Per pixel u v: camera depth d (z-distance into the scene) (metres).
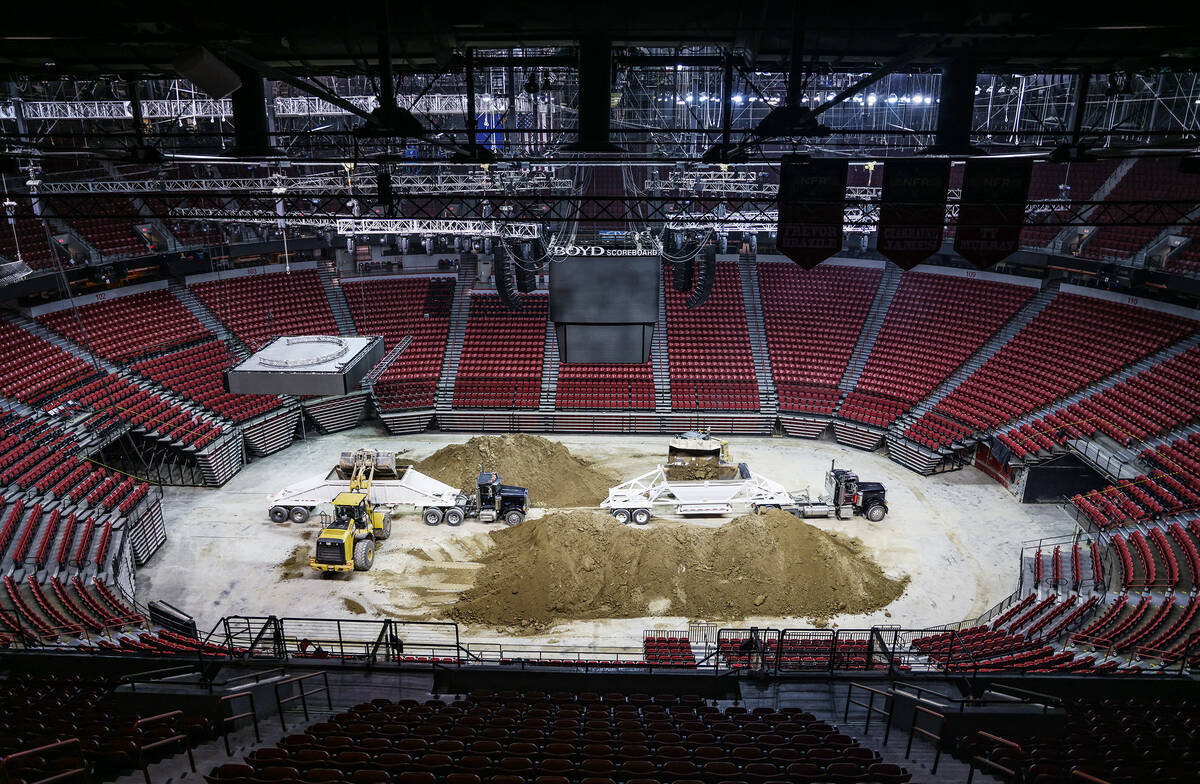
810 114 13.69
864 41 13.73
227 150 16.97
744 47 15.03
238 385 31.09
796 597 25.77
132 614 22.39
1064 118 41.34
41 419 32.56
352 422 43.47
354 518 27.58
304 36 13.20
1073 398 36.62
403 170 39.94
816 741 13.07
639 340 27.00
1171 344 36.38
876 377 43.31
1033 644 20.94
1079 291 42.12
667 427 42.50
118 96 38.28
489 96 36.72
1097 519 29.61
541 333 47.09
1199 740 12.93
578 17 13.34
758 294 49.50
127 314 41.59
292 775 10.54
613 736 12.95
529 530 29.22
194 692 13.59
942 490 35.06
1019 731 13.32
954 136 16.41
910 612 25.34
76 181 40.16
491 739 12.68
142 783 10.92
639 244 30.86
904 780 11.16
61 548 25.69
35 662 16.92
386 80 13.23
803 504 31.64
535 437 36.09
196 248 44.66
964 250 17.52
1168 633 20.80
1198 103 38.19
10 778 9.41
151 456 36.03
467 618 24.94
